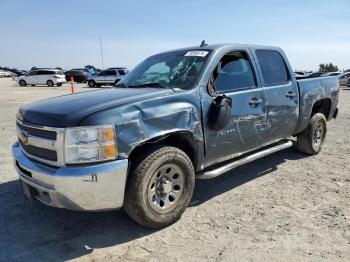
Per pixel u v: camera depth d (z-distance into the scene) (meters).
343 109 14.41
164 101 3.74
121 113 3.40
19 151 3.93
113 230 3.81
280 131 5.42
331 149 7.14
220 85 4.41
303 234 3.68
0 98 19.59
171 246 3.48
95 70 62.00
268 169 5.82
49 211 4.28
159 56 5.16
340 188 4.97
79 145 3.22
